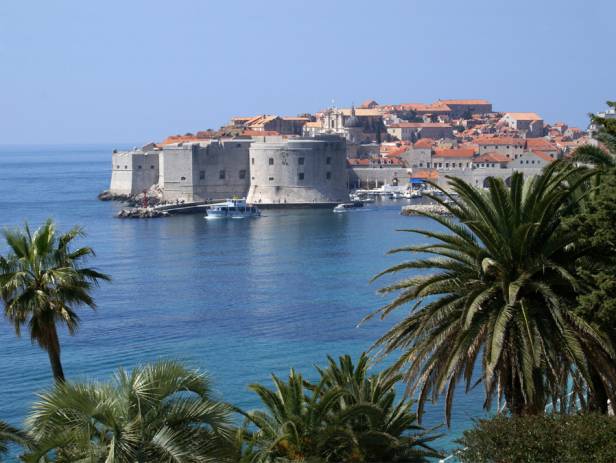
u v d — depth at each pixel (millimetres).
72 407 30203
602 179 43062
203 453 30391
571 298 39344
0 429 32969
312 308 131125
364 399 42656
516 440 36000
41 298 45312
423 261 41312
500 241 39125
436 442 66812
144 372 31500
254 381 90625
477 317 38500
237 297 142750
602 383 41500
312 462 37719
